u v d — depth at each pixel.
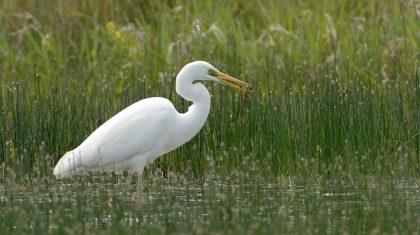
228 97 14.81
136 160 12.84
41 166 13.35
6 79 16.38
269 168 13.71
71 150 13.91
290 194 12.70
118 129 12.66
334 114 14.49
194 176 14.52
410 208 11.37
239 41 19.33
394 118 14.59
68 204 11.70
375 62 18.30
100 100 15.04
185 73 13.14
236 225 10.12
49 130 14.47
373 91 15.78
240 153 14.11
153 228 10.04
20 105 14.38
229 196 12.43
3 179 13.62
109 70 19.20
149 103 13.01
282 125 14.52
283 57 18.83
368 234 9.99
